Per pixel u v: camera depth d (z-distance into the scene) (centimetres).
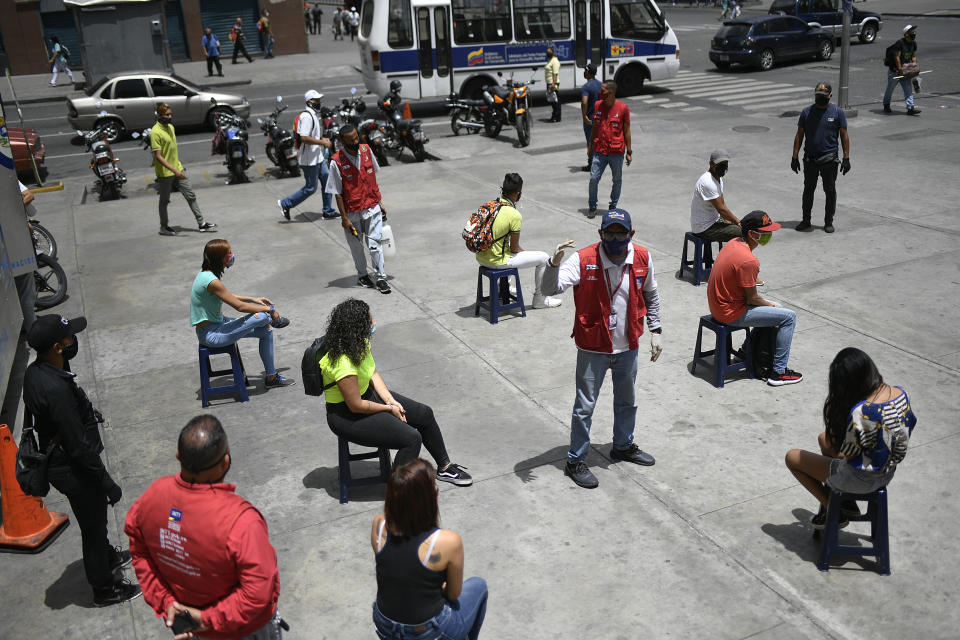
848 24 1684
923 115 1731
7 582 474
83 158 1800
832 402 421
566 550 468
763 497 510
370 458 536
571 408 635
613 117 1084
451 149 1714
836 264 908
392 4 2006
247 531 292
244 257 1051
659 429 595
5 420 696
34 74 3347
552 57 1938
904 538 465
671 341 741
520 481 538
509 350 742
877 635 394
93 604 452
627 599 427
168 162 1129
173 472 568
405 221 1173
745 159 1452
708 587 433
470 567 456
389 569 312
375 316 836
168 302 910
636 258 495
